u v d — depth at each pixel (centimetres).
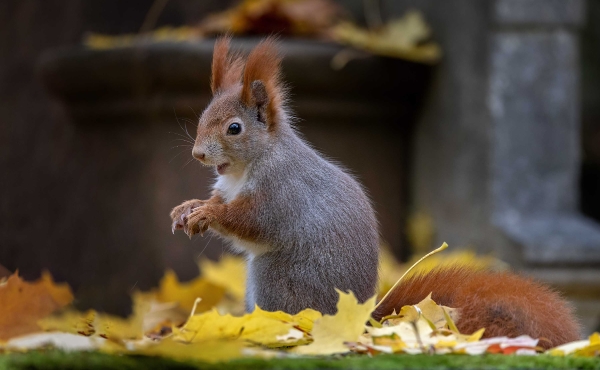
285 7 1153
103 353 416
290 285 578
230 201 609
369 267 580
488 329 520
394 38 1138
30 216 1199
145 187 1083
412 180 1221
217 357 399
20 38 1245
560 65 1021
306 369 407
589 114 1501
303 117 1121
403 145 1216
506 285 546
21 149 1212
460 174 1080
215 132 604
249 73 612
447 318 510
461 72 1072
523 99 1020
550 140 1023
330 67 1080
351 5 1445
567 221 1001
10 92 1228
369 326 548
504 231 980
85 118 1145
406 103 1188
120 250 1109
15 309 502
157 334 623
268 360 421
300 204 583
